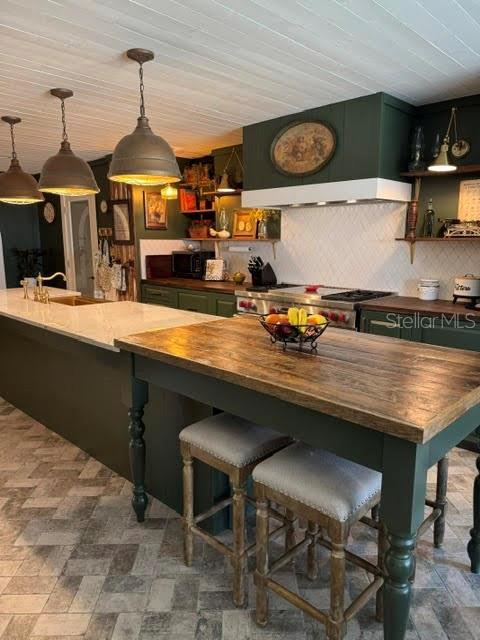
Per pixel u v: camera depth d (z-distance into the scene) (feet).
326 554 6.65
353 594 5.88
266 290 13.19
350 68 8.71
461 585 6.05
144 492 7.29
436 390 4.33
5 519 7.46
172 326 8.38
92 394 9.14
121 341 6.53
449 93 10.21
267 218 15.14
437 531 6.73
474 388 4.39
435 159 10.47
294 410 4.58
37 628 5.38
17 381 12.18
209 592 5.90
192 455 5.96
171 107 11.22
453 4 6.33
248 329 7.20
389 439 3.83
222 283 15.89
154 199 17.79
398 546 3.94
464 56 8.14
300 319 5.70
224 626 5.39
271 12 6.60
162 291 16.58
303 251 14.29
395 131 10.76
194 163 18.31
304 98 10.56
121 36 7.38
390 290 12.42
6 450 9.91
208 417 6.53
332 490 4.59
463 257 11.08
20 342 11.57
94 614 5.57
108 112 11.57
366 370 4.98
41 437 10.59
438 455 4.05
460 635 5.28
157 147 8.06
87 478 8.73
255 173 13.01
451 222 10.87
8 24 6.93
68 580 6.12
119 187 17.79
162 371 6.15
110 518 7.47
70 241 22.17
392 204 12.05
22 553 6.65
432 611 5.62
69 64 8.48
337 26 7.00
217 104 10.97
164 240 18.33
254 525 7.30
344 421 4.18
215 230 17.04
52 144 15.57
